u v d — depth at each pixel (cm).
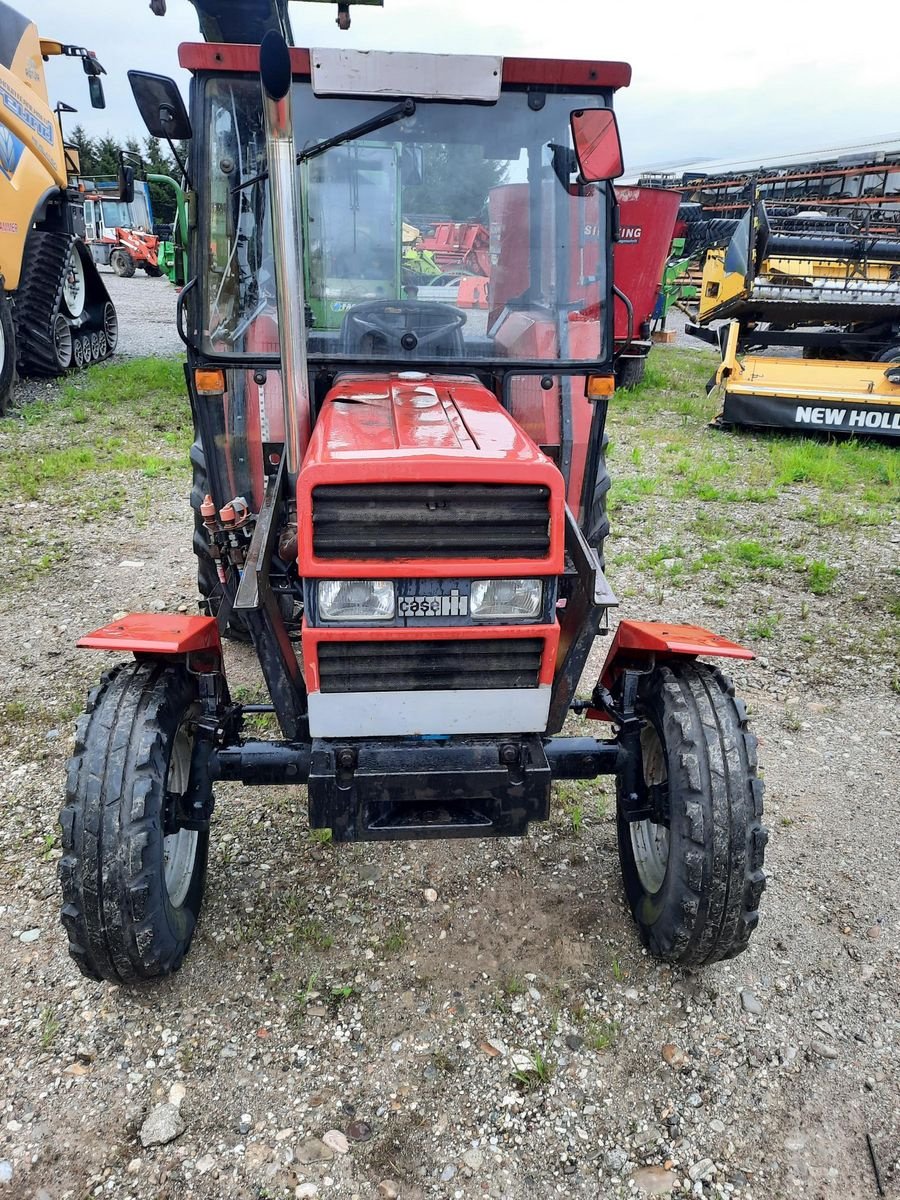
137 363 1257
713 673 283
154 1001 277
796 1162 237
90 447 853
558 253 341
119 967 255
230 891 323
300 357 256
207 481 414
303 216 321
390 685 256
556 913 318
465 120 323
